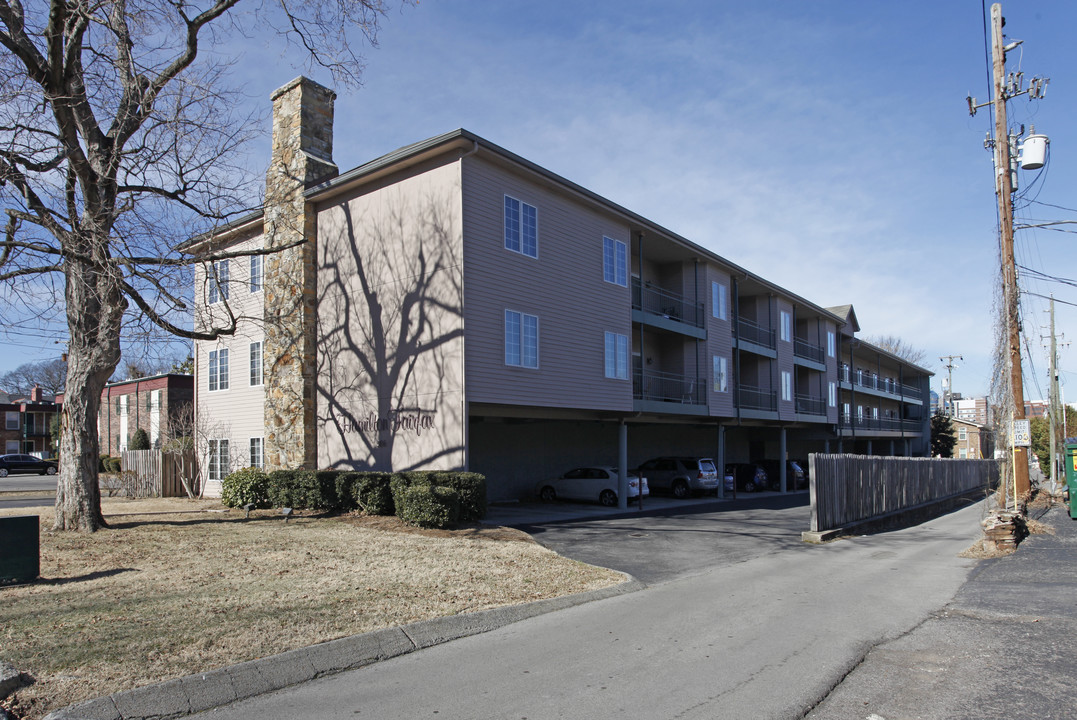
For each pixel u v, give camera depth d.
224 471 24.33
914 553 13.42
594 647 6.88
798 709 5.16
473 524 15.53
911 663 6.29
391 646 6.74
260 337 23.09
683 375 28.31
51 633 6.64
